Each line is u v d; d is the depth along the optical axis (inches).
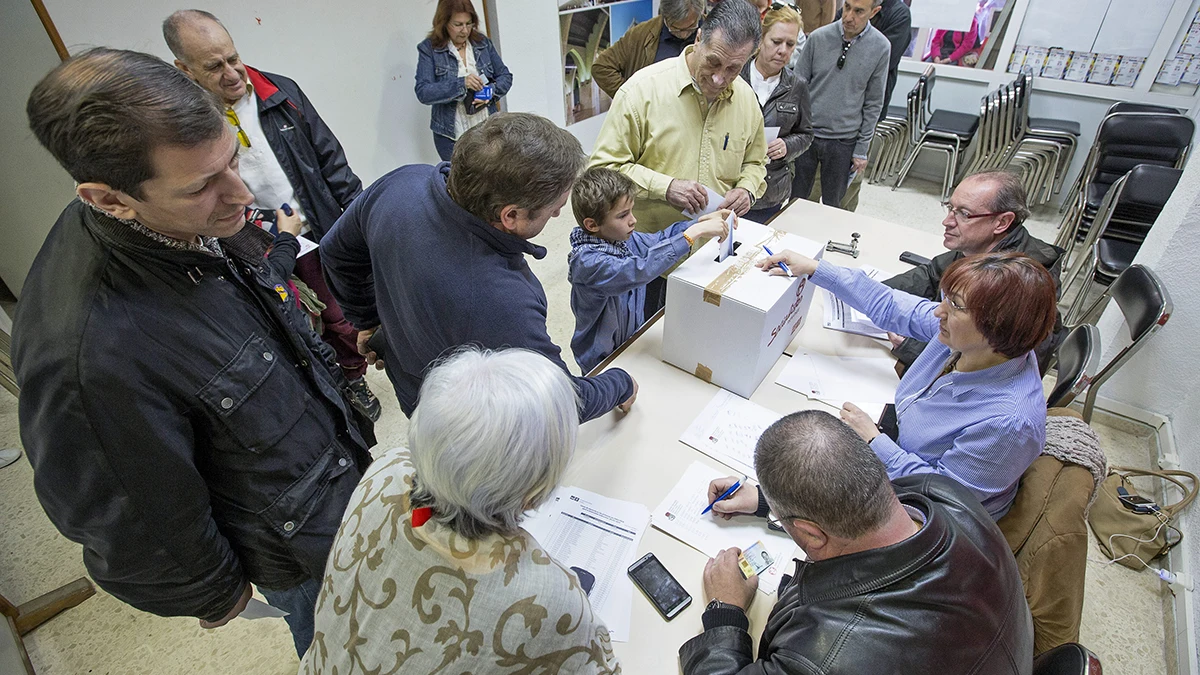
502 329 43.2
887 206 163.9
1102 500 77.4
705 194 72.3
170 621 69.5
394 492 28.7
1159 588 72.3
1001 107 146.8
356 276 59.2
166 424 33.0
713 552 46.1
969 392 47.8
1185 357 84.4
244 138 78.9
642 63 112.7
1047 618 48.5
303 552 42.9
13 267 109.7
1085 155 152.9
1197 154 77.8
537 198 40.9
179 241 33.6
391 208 46.3
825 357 66.7
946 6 155.9
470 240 43.2
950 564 32.0
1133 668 65.5
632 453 54.7
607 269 60.5
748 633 39.0
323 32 110.8
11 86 85.7
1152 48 135.7
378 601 26.8
